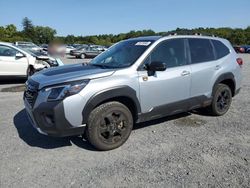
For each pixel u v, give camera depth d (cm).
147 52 500
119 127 464
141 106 485
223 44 649
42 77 457
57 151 455
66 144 481
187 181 365
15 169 396
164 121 602
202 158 430
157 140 500
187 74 544
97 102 431
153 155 441
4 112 667
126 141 493
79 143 486
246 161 421
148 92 488
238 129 558
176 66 536
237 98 824
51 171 391
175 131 545
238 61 668
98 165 409
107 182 363
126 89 457
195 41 587
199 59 581
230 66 638
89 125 436
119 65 492
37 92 431
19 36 8512
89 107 427
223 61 625
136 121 491
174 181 365
